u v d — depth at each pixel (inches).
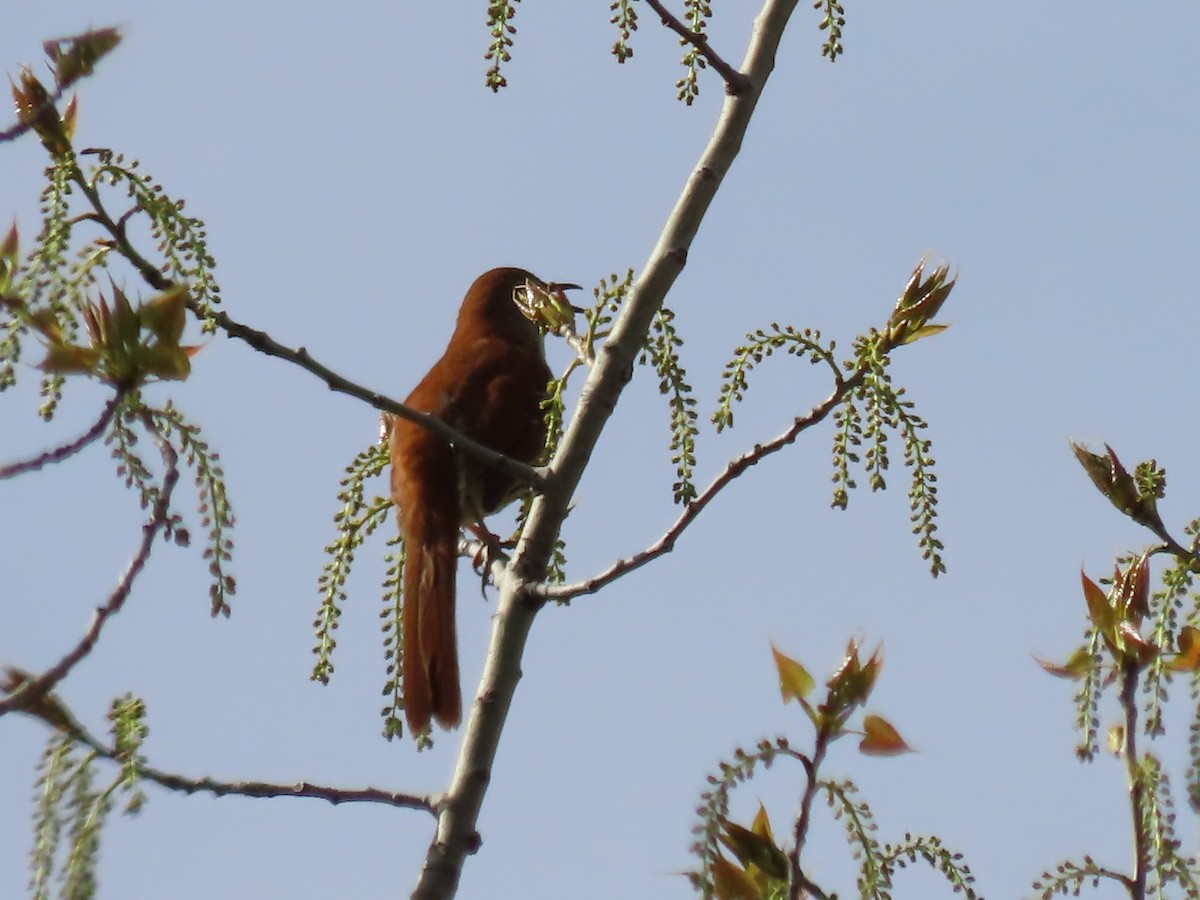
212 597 263.3
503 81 317.4
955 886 261.7
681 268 322.7
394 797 281.1
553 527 311.0
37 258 272.8
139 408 244.2
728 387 308.5
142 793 238.5
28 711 237.9
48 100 278.8
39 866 232.7
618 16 330.3
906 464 307.3
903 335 305.0
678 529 298.4
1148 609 269.0
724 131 329.1
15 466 227.6
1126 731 257.8
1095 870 253.0
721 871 244.2
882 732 245.6
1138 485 296.2
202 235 287.7
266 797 262.8
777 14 335.3
